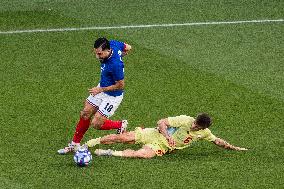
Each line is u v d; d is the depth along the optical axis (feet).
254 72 176.24
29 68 175.94
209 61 182.60
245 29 204.13
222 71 176.65
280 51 189.78
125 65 178.91
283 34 201.26
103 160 131.75
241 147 139.33
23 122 147.74
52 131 144.56
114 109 135.33
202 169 129.29
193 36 198.29
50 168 128.88
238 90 165.89
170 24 206.28
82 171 127.75
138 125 148.56
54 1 222.48
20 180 124.57
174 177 126.21
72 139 139.95
